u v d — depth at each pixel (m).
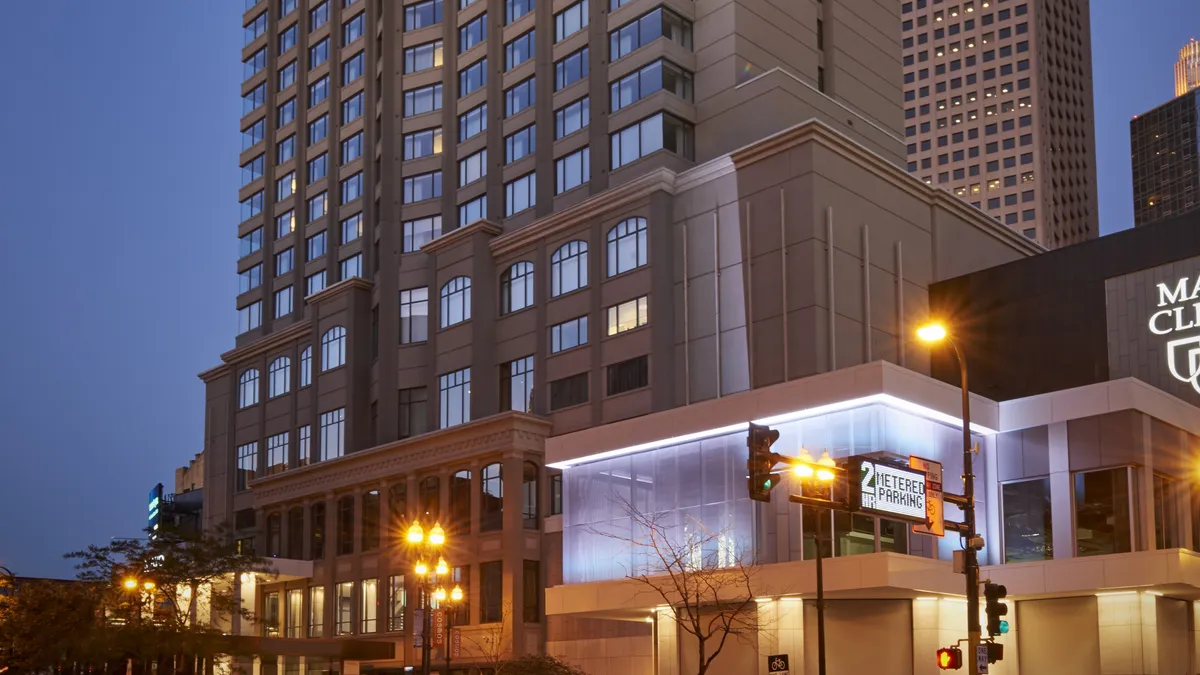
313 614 85.56
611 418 68.56
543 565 69.94
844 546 45.12
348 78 99.81
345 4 101.94
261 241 107.75
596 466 53.94
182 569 63.19
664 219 68.56
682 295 67.69
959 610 46.44
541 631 69.19
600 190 74.00
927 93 180.88
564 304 73.06
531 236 75.75
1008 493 47.81
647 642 62.97
